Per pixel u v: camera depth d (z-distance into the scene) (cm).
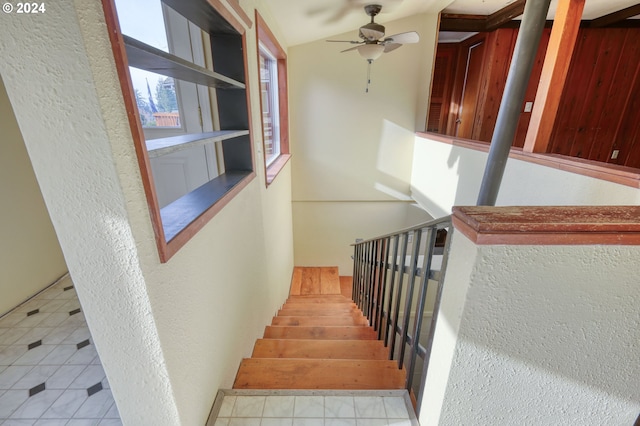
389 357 175
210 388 123
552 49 177
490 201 159
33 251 201
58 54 58
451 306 84
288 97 451
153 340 85
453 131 583
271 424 116
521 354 82
